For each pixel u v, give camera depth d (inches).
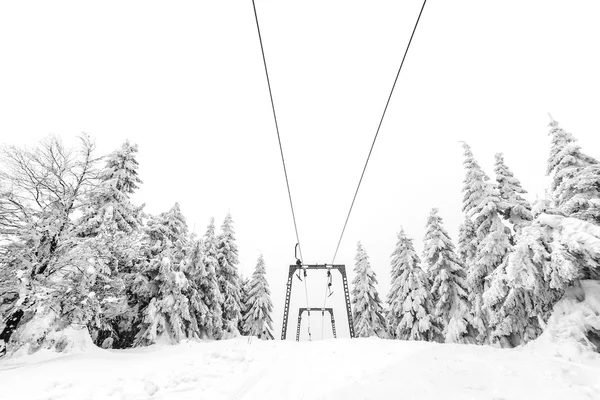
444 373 295.7
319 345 616.4
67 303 524.4
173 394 279.7
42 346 477.4
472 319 827.4
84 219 608.1
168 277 733.9
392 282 1175.6
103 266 558.9
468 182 806.5
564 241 313.6
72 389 295.1
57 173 538.9
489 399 230.5
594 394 217.8
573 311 318.3
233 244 1254.9
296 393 281.9
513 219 695.1
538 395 228.4
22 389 294.2
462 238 977.5
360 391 271.1
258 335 1301.7
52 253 524.7
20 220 518.9
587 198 538.6
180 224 928.9
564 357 284.7
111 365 408.8
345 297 1138.0
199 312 914.7
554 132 639.8
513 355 324.2
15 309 460.8
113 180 693.9
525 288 344.2
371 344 543.5
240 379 332.8
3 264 505.4
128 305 756.0
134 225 718.5
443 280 892.6
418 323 944.9
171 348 626.2
